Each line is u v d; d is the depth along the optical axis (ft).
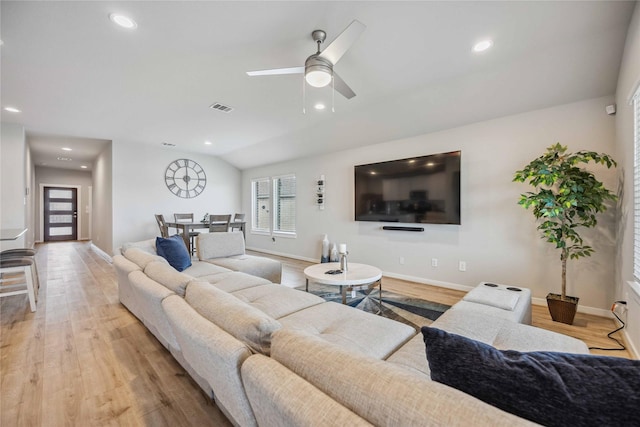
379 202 14.56
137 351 7.03
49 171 30.04
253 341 3.39
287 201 20.88
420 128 12.85
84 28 6.87
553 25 6.83
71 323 8.68
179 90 10.40
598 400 1.79
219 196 23.03
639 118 6.59
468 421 1.74
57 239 30.68
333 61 7.07
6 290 12.00
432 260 13.01
